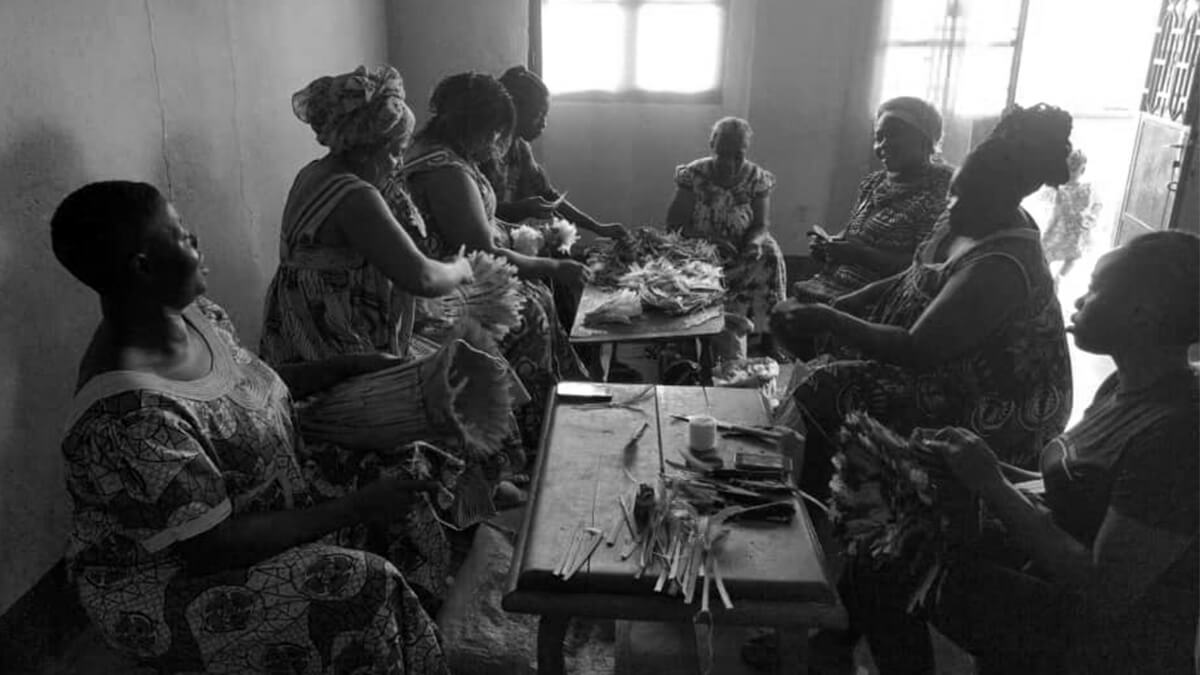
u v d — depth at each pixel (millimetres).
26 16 2193
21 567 2246
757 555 1772
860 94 5469
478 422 2084
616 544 1790
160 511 1535
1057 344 2199
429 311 2812
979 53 5324
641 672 2281
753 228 4527
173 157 2961
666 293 3578
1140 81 7156
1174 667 1470
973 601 1671
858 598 1897
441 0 5520
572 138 5746
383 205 2385
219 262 3348
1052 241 5191
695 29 5492
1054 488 1638
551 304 3543
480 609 2582
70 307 2396
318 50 4391
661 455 2150
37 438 2285
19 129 2176
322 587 1689
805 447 2471
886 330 2258
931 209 3256
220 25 3303
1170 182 4910
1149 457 1456
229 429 1710
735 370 3416
